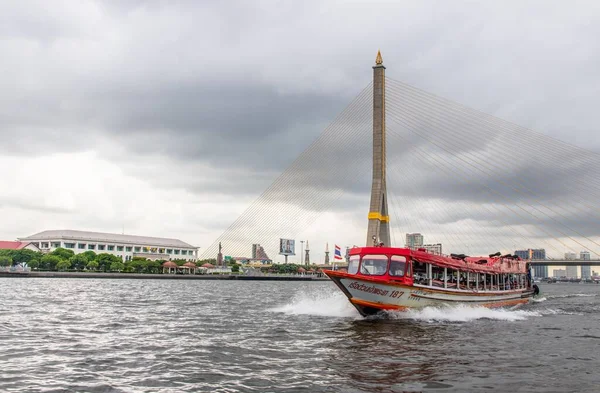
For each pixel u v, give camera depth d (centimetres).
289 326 2941
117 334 2597
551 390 1545
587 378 1697
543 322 3412
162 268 17212
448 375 1719
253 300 5394
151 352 2102
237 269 18538
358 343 2333
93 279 13050
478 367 1847
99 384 1586
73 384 1583
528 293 5725
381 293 3266
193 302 4938
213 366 1844
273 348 2203
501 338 2555
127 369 1789
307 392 1510
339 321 3189
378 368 1816
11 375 1681
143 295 6075
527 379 1675
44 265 15962
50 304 4356
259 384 1596
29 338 2419
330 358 1989
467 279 3984
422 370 1789
